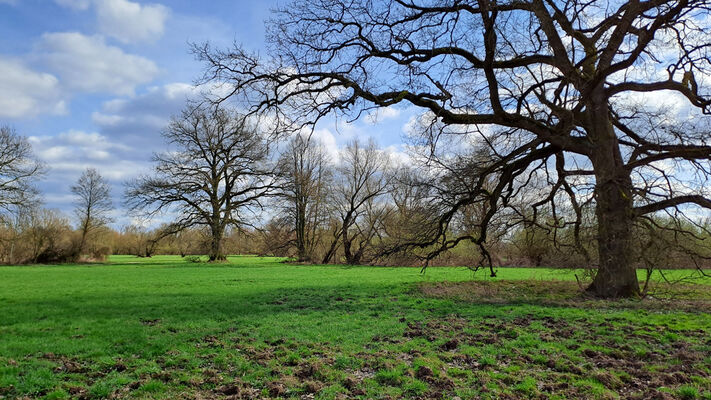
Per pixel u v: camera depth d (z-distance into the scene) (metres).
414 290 21.72
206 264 51.47
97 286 25.02
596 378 7.01
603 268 16.84
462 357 8.51
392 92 16.44
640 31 14.52
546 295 18.45
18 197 51.34
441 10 14.96
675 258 16.06
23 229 55.91
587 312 13.34
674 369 7.47
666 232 15.82
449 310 14.58
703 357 8.11
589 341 9.55
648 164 16.11
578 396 6.30
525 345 9.34
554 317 12.60
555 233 19.78
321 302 17.41
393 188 50.69
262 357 8.61
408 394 6.54
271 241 59.91
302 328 11.68
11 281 28.56
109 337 10.55
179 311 15.04
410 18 15.61
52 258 55.56
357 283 26.27
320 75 16.08
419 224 19.95
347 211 57.03
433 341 9.95
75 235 58.47
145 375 7.52
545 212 21.33
